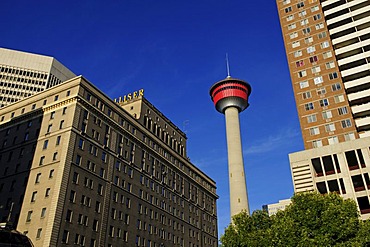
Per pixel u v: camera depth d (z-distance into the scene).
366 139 59.88
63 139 69.88
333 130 74.69
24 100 84.38
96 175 73.00
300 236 38.47
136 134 91.06
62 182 64.50
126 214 78.94
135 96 103.62
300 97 82.25
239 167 98.75
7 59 153.25
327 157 61.53
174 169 106.25
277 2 99.75
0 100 144.38
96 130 77.00
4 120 85.19
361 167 58.12
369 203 55.06
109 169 77.19
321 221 39.56
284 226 39.62
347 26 84.25
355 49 81.00
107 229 71.56
